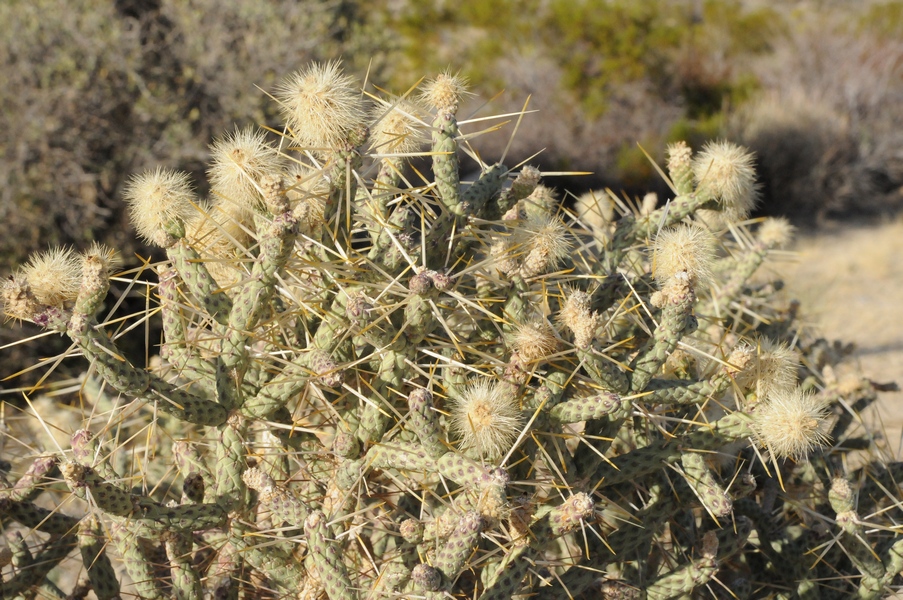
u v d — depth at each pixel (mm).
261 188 612
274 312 642
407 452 605
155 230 621
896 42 3475
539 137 2941
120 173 1760
